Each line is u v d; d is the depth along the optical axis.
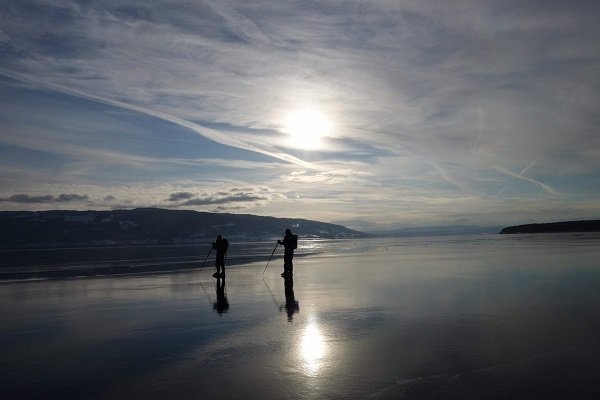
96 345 8.26
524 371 6.29
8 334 9.22
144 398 5.65
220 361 7.12
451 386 5.81
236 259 36.59
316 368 6.66
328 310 11.09
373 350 7.49
